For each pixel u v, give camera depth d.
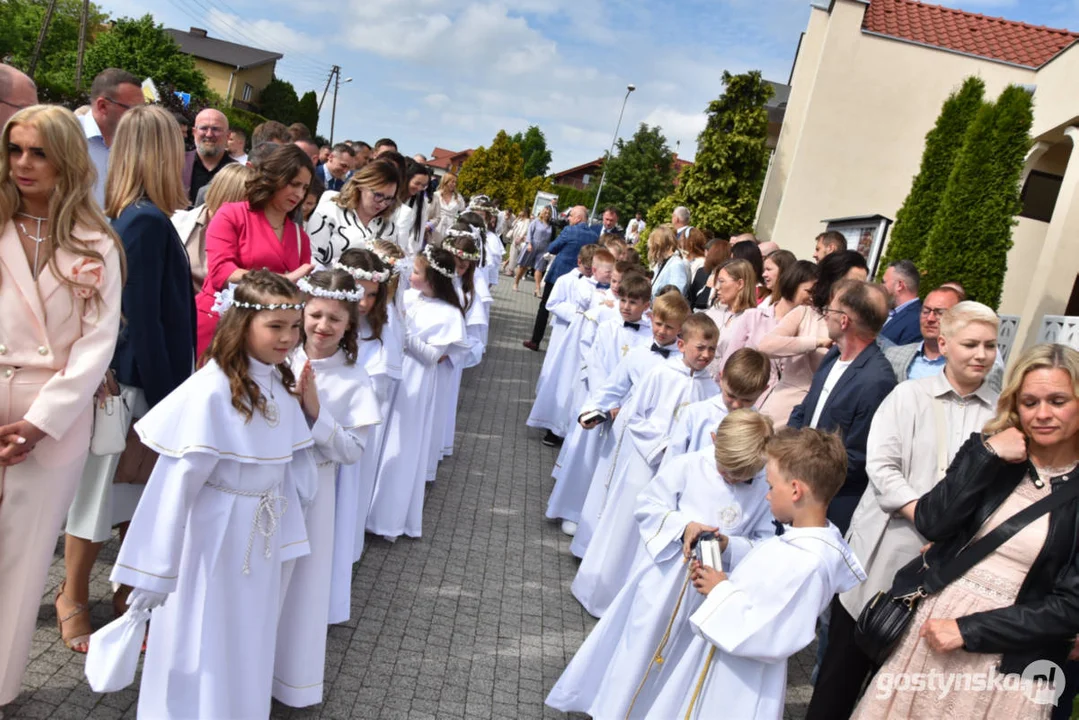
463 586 5.30
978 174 8.90
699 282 8.86
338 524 4.29
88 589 4.00
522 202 39.09
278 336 3.16
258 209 4.72
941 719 3.00
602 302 8.42
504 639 4.72
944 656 3.00
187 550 3.14
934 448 3.79
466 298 6.27
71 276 3.19
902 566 3.65
